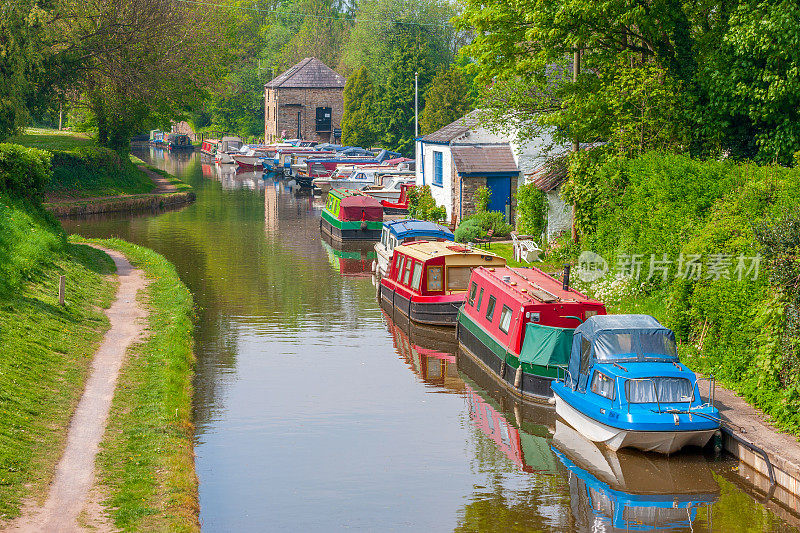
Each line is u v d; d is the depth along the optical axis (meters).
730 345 20.20
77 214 56.00
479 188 45.16
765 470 16.25
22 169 34.97
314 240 47.28
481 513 15.34
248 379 22.86
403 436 19.17
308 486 16.36
